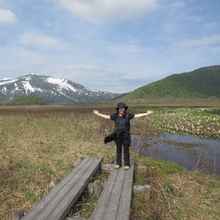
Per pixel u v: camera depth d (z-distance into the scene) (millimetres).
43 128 26375
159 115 47312
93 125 30672
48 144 17562
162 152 20016
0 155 13742
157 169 12938
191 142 24719
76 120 36094
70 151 15781
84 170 10078
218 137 27578
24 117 39594
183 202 9211
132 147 21250
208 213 8555
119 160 10742
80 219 7082
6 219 7191
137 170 11938
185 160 17547
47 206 6680
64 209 6516
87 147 17359
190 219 8047
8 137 19797
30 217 6051
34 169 11547
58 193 7594
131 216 7547
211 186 11219
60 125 29750
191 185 11055
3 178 10102
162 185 10406
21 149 15617
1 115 44094
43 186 9625
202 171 14664
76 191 7766
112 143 20328
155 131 30844
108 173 11516
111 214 6367
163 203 8883
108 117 10828
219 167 15898
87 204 8242
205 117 40219
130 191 7918
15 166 11844
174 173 12766
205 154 19641
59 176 10820
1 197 8477
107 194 7664
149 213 7977
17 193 8898
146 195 9070
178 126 33812
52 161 13133
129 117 10742
